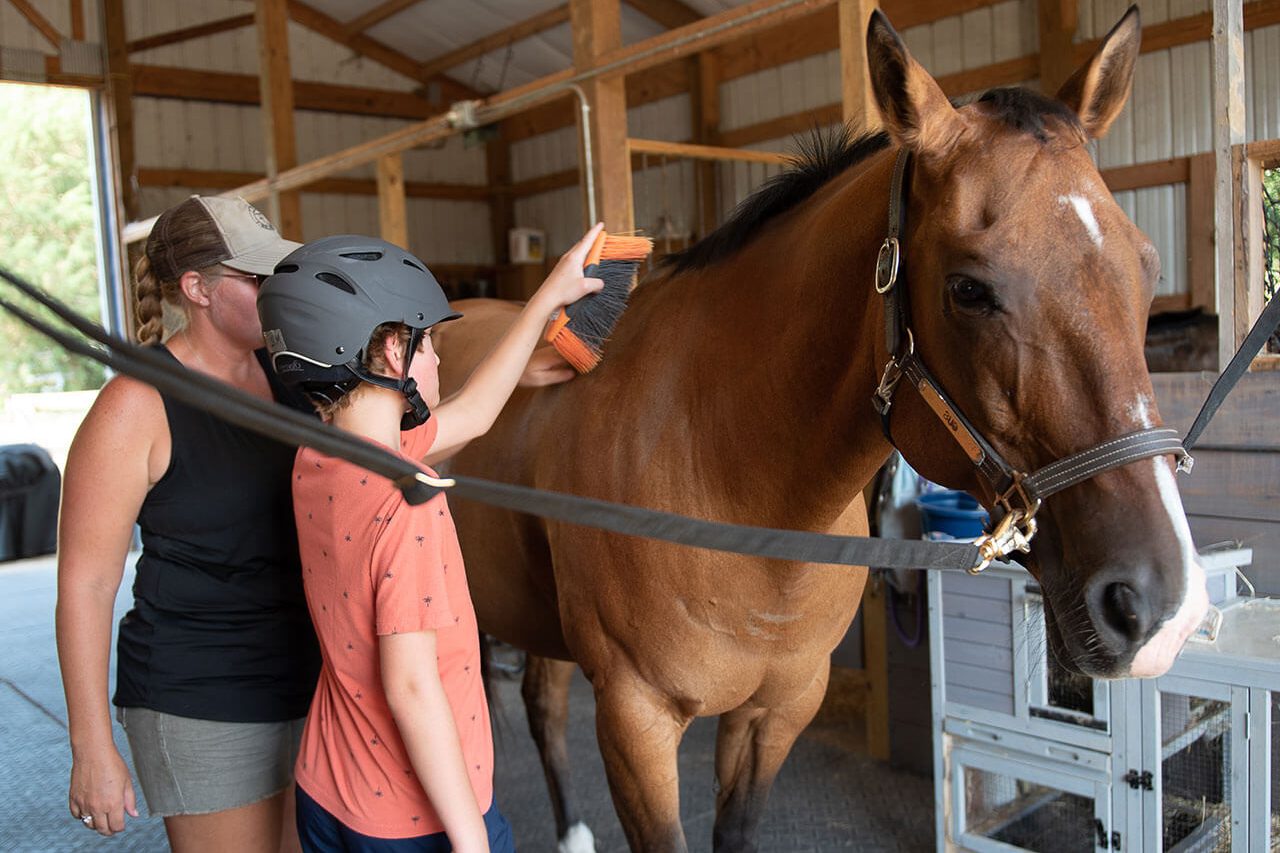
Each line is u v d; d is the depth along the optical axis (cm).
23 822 268
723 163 693
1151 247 98
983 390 99
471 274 920
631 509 93
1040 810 221
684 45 272
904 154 112
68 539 123
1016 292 94
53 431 705
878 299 116
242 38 791
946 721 216
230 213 128
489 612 197
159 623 130
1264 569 184
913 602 268
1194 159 464
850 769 281
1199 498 190
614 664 150
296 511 112
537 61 807
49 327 65
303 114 830
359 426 107
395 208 426
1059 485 94
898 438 116
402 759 107
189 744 129
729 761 165
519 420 175
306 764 115
